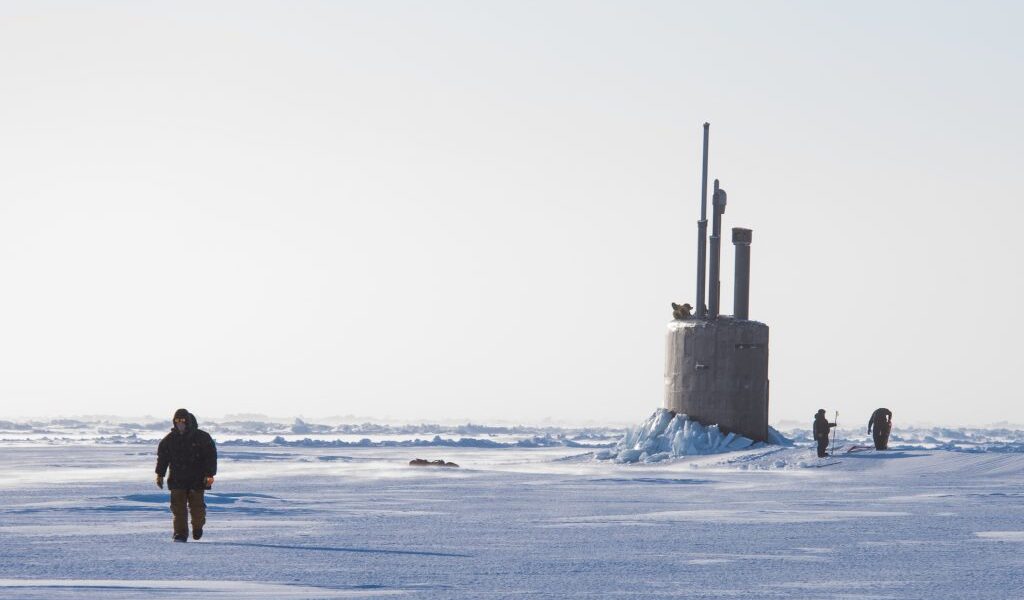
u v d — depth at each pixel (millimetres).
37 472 48031
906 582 16125
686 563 18281
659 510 29297
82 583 15156
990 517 27281
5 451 81000
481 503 31719
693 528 24359
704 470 53031
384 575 16500
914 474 47219
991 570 17484
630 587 15523
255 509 28719
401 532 23172
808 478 45656
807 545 21016
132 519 25391
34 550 19297
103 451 81188
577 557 18984
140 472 47875
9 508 27938
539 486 40250
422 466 56812
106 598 13789
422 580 16016
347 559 18406
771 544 21172
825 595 14867
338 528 24016
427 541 21391
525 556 19062
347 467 55562
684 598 14555
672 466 57156
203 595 14234
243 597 14125
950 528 24438
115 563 17531
